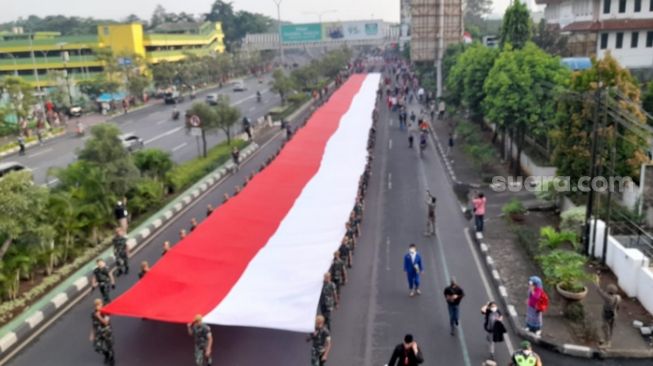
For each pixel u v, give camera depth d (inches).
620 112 813.9
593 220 823.1
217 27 5580.7
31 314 698.8
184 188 1311.5
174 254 690.8
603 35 1961.1
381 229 997.8
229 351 597.9
